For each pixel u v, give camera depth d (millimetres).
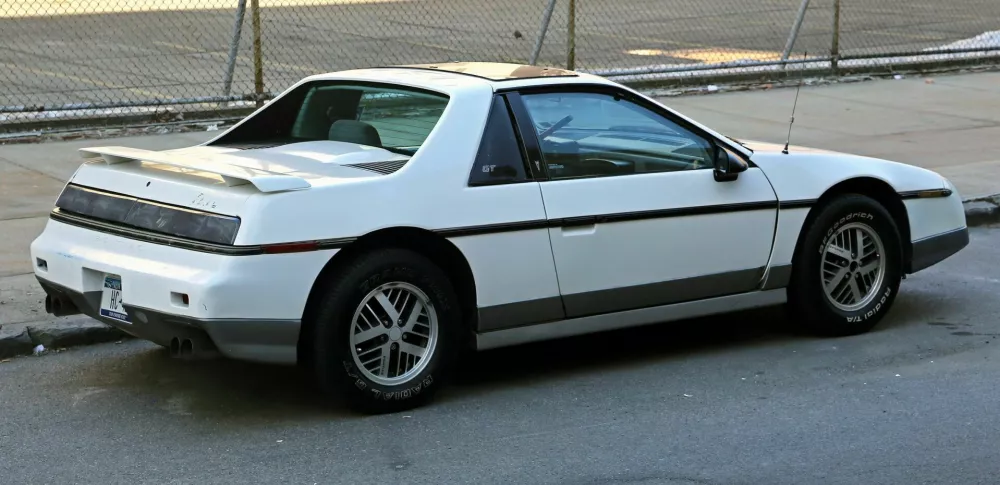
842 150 11609
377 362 5297
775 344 6512
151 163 5539
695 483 4574
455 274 5484
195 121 12398
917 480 4613
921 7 28656
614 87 5902
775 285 6344
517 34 15312
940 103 14797
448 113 5445
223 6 24578
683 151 6047
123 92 14227
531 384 5820
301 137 6410
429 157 5336
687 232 5957
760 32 22625
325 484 4555
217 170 4988
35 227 8484
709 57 18688
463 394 5660
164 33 20719
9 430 5145
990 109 14406
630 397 5617
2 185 9750
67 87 14594
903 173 6805
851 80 16484
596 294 5746
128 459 4812
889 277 6648
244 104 12930
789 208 6270
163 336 5074
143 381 5844
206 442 5008
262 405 5484
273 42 19562
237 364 6117
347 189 5090
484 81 5668
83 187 5602
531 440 5043
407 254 5234
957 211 7043
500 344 5598
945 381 5844
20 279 7293
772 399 5582
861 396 5621
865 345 6477
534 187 5535
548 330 5707
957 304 7355
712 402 5543
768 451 4918
